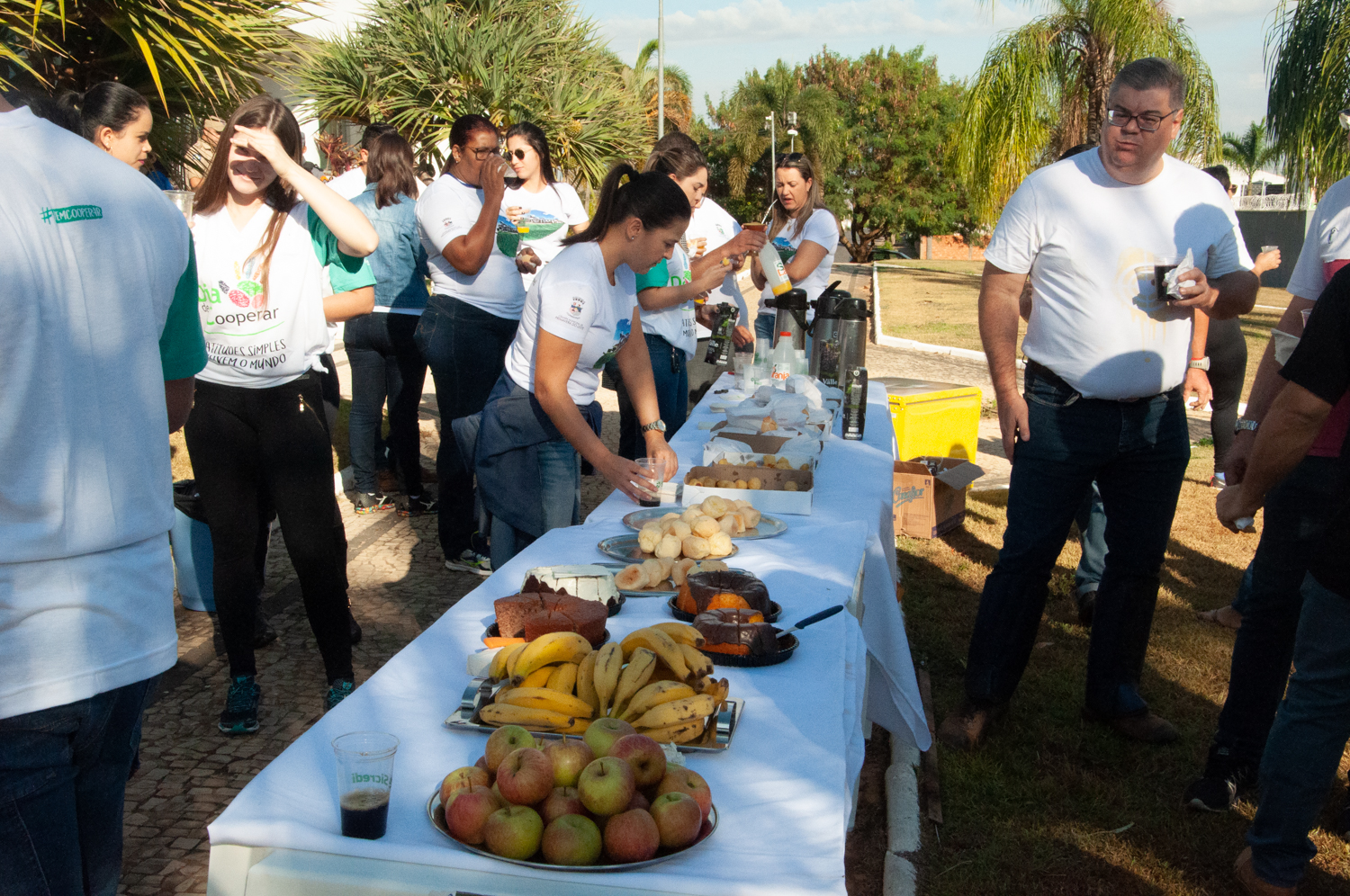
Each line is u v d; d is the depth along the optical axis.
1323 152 12.53
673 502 3.27
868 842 2.93
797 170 6.15
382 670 1.95
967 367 13.09
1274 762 2.50
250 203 3.12
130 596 1.60
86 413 1.51
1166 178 3.16
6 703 1.46
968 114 16.89
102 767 1.65
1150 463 3.36
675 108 48.66
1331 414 2.82
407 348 5.64
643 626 2.21
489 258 4.72
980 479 7.29
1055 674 4.08
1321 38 12.36
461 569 5.03
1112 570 3.54
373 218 5.43
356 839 1.40
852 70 52.97
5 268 1.39
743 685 1.94
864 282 30.48
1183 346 3.23
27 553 1.46
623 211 2.97
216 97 8.95
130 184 1.61
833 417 4.50
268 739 3.31
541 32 19.67
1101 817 3.09
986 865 2.82
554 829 1.35
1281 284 30.67
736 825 1.47
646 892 1.33
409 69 18.00
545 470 3.30
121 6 7.98
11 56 6.50
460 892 1.36
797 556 2.70
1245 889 2.70
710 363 6.05
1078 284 3.19
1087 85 16.20
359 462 5.93
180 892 2.52
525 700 1.69
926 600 4.81
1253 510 2.66
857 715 2.14
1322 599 2.37
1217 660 4.23
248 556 3.29
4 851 1.50
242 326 3.07
